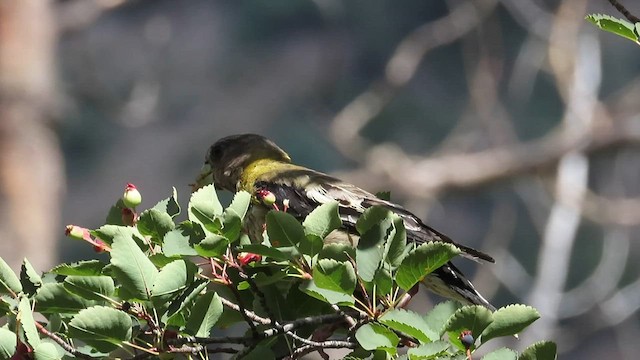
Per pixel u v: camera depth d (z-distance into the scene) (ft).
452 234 89.66
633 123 52.80
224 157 27.96
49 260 53.72
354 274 16.28
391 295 16.81
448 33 56.65
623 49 85.40
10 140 53.57
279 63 94.79
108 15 93.25
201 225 16.53
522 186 62.95
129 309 16.35
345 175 56.39
